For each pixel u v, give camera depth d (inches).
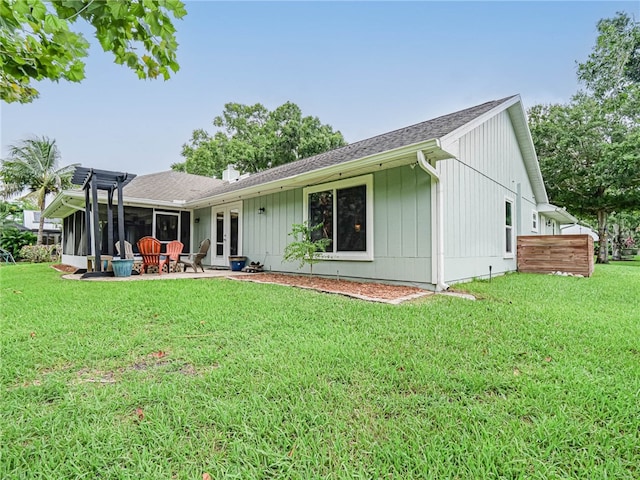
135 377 91.5
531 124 763.4
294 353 107.7
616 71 652.7
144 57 72.6
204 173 1055.0
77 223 515.5
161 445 62.4
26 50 68.1
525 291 231.8
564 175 705.0
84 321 146.8
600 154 663.1
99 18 62.0
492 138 346.0
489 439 63.0
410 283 244.8
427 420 69.8
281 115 1119.0
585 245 345.1
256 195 379.9
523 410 72.9
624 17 634.2
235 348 113.3
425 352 108.0
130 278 302.2
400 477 54.2
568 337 122.8
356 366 97.0
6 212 914.1
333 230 297.7
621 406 74.0
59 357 106.0
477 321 144.6
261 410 73.5
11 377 91.4
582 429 66.0
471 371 93.2
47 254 787.4
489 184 336.8
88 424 69.2
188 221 496.4
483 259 320.2
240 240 415.5
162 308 170.2
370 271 269.9
